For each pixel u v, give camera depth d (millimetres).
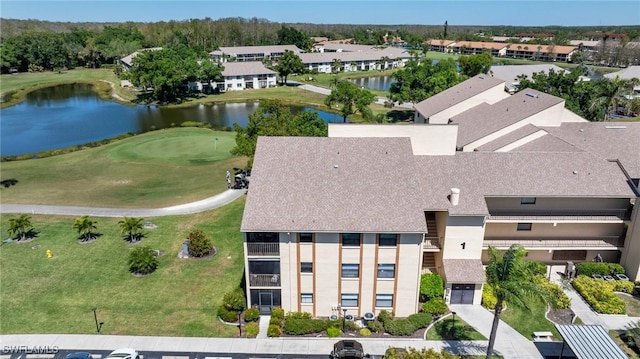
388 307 35688
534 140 50062
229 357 31312
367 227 32281
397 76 105562
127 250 45062
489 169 39969
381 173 36062
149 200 57344
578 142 50344
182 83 131000
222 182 63531
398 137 39188
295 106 118938
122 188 61562
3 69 173125
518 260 27250
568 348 32219
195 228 49750
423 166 40188
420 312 35719
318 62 183625
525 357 31422
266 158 37156
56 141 87562
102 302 37031
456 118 65250
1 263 42500
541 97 58406
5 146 84062
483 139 52719
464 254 37438
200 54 177875
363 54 197125
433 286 36594
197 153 77250
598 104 85875
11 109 116500
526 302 25953
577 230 41844
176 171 68500
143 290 38688
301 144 38156
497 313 27844
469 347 32375
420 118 75000
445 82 98062
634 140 49438
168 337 33188
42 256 43844
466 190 37531
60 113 112250
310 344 32812
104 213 53438
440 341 33031
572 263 41312
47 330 33688
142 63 126250
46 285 39219
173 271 41531
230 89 142750
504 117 56656
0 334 33156
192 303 37000
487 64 120688
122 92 138125
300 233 32938
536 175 39531
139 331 33750
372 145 38250
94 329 33875
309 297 35406
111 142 84875
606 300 36781
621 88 89500
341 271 34250
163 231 49094
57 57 184125
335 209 33438
